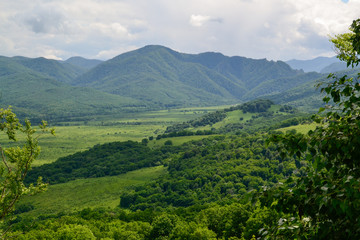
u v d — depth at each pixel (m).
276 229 6.09
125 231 72.44
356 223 5.07
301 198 6.03
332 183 5.52
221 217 66.12
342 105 6.38
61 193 155.75
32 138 13.06
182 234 61.12
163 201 121.75
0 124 12.70
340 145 5.77
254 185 110.88
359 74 6.73
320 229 5.50
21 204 137.00
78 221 84.94
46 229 71.38
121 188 154.62
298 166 115.00
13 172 12.86
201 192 118.62
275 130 174.12
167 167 181.50
